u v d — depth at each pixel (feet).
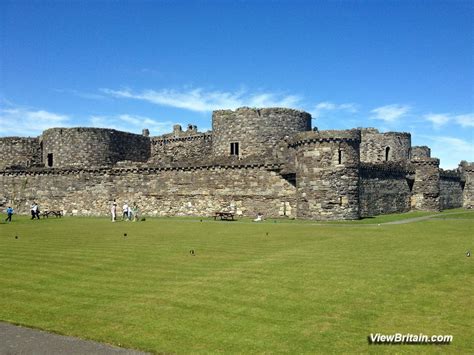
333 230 93.81
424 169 165.99
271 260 59.88
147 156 207.31
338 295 43.80
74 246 75.92
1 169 179.01
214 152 168.35
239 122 160.76
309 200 124.77
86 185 166.30
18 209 176.24
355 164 123.44
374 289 45.39
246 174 144.15
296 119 161.68
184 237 86.43
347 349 32.27
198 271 54.70
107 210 163.22
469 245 68.80
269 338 34.35
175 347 33.12
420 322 36.86
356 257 60.64
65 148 181.16
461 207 203.41
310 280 49.06
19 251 71.41
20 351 32.83
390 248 67.31
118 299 44.39
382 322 37.01
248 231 95.30
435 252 62.75
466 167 205.98
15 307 42.65
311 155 124.57
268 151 149.79
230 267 56.29
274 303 41.98
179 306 41.81
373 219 122.31
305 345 33.04
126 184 161.48
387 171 150.92
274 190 139.85
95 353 32.32
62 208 169.17
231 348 32.76
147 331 36.17
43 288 48.88
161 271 55.21
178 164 154.20
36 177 173.99
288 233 89.97
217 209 147.64
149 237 87.30
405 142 201.77
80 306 42.60
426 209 165.17
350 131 122.93
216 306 41.57
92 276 53.47
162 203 156.25
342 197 121.39
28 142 197.57
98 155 181.88
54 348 33.30
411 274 50.42
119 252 68.80
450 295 43.06
